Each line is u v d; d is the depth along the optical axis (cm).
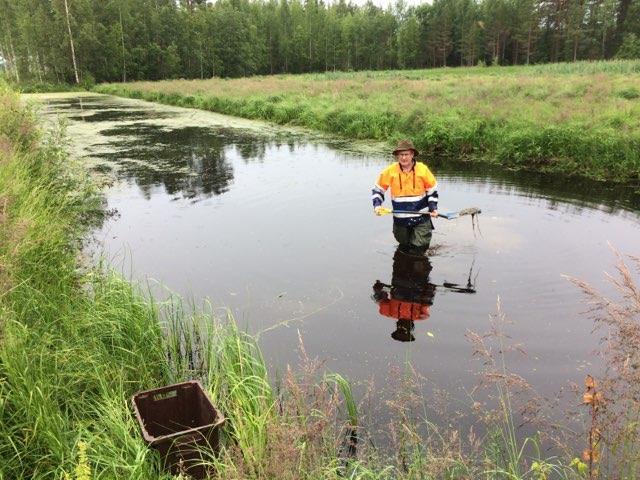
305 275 629
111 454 317
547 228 775
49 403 331
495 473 305
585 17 7475
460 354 459
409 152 666
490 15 7981
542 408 383
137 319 460
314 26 8881
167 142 1669
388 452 346
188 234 786
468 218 825
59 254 611
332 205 919
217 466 304
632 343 288
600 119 1292
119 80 5816
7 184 649
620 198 936
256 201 956
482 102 1694
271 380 425
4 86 1301
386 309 543
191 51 6606
